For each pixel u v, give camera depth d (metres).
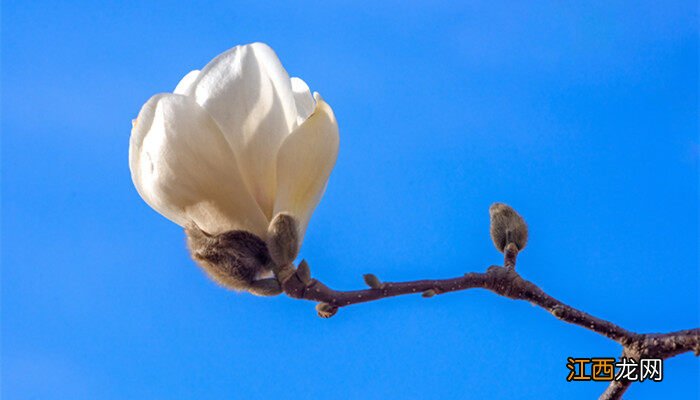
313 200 0.96
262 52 0.96
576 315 0.98
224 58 0.96
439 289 0.97
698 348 0.97
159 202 0.96
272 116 0.95
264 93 0.95
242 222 0.96
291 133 0.95
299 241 0.96
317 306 0.96
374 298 0.96
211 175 0.95
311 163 0.96
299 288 0.95
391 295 0.96
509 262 0.99
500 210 1.00
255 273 0.96
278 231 0.95
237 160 0.95
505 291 0.98
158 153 0.95
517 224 1.00
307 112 0.98
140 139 0.95
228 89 0.95
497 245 1.00
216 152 0.95
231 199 0.95
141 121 0.95
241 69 0.95
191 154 0.95
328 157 0.96
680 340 0.97
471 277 0.98
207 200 0.95
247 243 0.96
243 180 0.95
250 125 0.95
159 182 0.95
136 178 0.96
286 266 0.95
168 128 0.94
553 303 0.98
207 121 0.94
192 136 0.94
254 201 0.95
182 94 0.95
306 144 0.95
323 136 0.95
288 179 0.95
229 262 0.95
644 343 0.98
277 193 0.95
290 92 0.95
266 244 0.96
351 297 0.96
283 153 0.95
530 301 0.98
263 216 0.96
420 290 0.96
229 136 0.95
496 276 0.98
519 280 0.98
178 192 0.95
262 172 0.96
